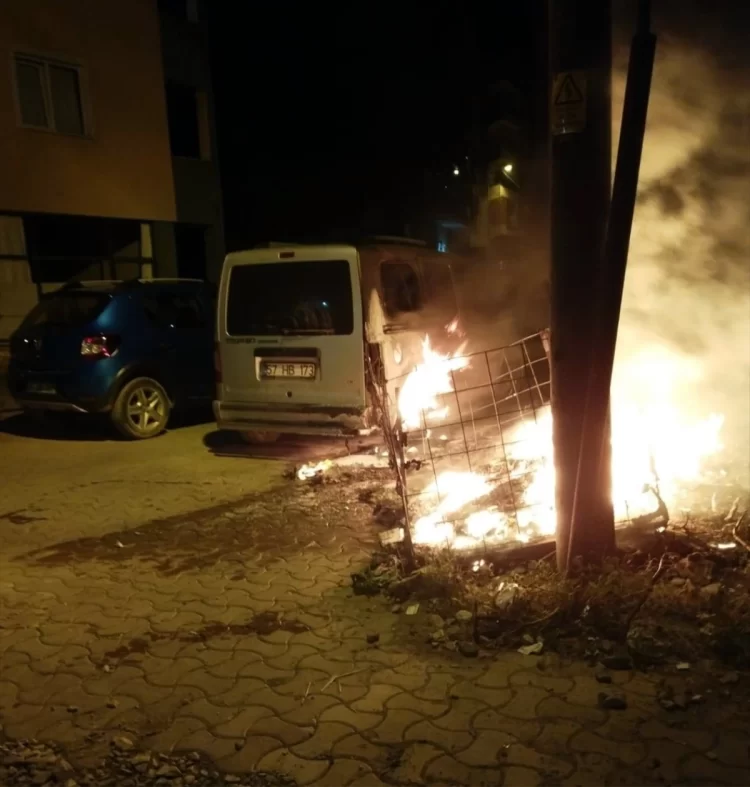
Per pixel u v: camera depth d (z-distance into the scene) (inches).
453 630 137.7
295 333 270.8
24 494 257.6
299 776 101.7
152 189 594.9
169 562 186.1
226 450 311.9
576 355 143.5
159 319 353.1
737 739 103.7
